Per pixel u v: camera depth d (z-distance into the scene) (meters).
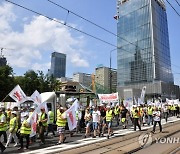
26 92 59.62
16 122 12.30
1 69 50.53
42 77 63.84
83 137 15.28
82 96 27.53
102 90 50.09
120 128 20.20
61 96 23.22
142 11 99.25
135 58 101.88
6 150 11.22
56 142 13.43
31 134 12.43
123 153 10.17
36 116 12.75
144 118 23.05
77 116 17.36
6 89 50.62
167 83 100.62
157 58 97.56
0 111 11.63
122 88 106.38
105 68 89.12
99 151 10.70
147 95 96.75
